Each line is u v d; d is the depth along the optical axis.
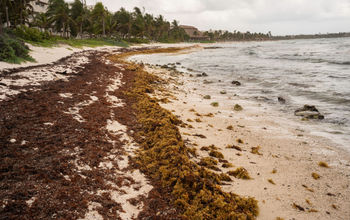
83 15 67.75
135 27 94.88
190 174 6.07
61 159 6.37
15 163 5.83
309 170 8.14
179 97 18.17
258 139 10.78
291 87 22.14
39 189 5.07
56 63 23.70
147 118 10.70
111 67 26.41
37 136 7.41
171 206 5.40
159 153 7.48
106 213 4.84
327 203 6.42
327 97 18.22
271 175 7.69
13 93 11.20
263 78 27.27
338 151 9.65
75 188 5.35
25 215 4.33
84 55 36.53
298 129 12.12
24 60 21.45
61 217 4.46
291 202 6.36
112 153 7.38
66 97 12.04
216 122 12.84
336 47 79.50
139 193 5.71
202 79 27.89
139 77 22.17
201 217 5.10
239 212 5.52
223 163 8.17
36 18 63.16
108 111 11.14
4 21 48.41
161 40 133.50
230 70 34.97
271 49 87.38
